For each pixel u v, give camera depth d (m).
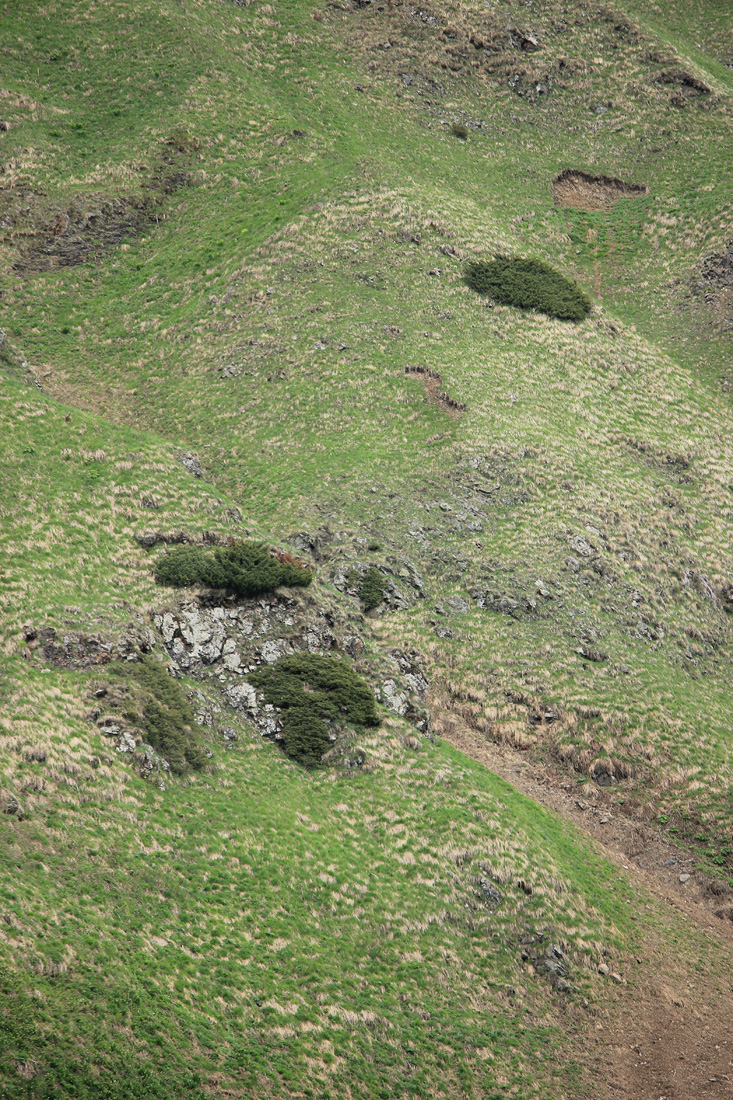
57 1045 16.72
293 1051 19.88
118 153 68.06
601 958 26.39
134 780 25.11
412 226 63.44
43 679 26.38
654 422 54.59
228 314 57.50
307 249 61.25
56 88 72.56
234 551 34.53
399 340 54.84
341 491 44.44
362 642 34.97
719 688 39.31
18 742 23.67
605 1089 22.28
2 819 21.47
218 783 27.27
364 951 23.84
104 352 55.84
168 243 63.66
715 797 32.81
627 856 31.48
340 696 31.64
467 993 23.83
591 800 33.28
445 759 31.81
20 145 66.81
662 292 68.69
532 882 27.52
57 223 62.59
